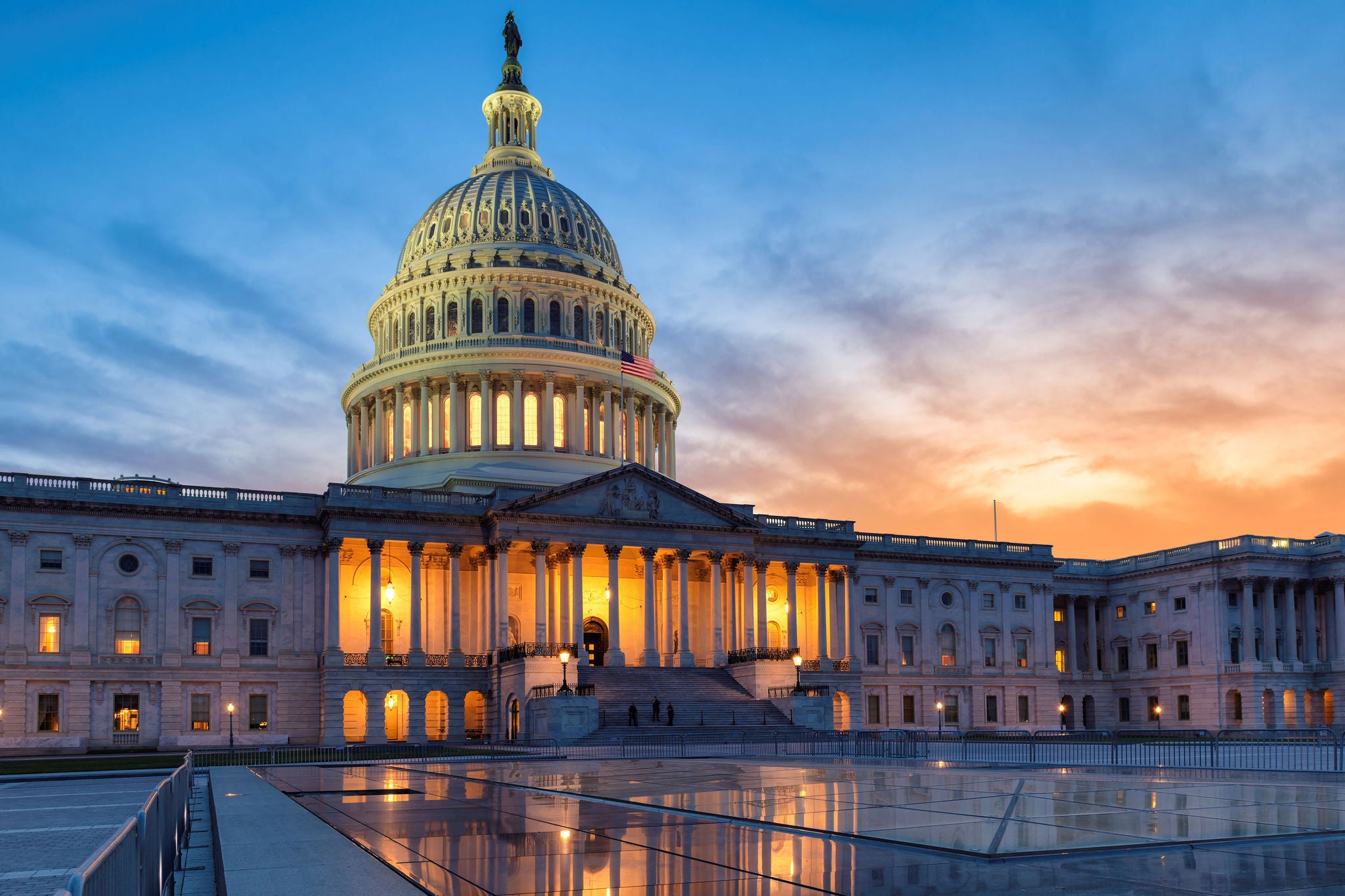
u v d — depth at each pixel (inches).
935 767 1604.3
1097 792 1050.7
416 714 3454.7
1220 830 739.4
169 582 3408.0
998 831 740.0
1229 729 4318.4
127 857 419.8
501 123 5349.4
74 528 3321.9
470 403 4483.3
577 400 4505.4
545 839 726.5
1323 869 600.1
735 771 1472.7
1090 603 5044.3
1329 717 4468.5
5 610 3218.5
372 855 649.0
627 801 983.6
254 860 623.2
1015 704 4598.9
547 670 3245.6
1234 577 4537.4
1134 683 4904.0
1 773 2086.6
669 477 4921.3
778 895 536.1
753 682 3518.7
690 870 602.2
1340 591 4483.3
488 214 4825.3
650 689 3388.3
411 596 3563.0
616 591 3668.8
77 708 3238.2
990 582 4670.3
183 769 933.8
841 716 4074.8
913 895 532.7
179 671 3371.1
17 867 829.8
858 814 845.8
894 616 4453.7
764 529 4035.4
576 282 4692.4
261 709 3452.3
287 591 3543.3
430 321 4677.7
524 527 3580.2
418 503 3636.8
